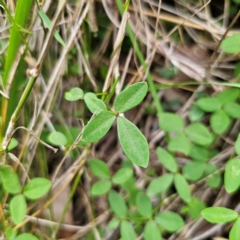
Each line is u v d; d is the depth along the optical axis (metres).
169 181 0.30
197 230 0.32
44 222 0.33
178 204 0.33
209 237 0.32
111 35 0.35
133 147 0.23
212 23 0.33
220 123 0.30
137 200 0.30
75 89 0.28
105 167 0.31
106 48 0.36
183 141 0.31
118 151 0.36
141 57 0.31
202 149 0.31
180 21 0.33
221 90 0.33
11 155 0.29
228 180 0.27
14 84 0.31
